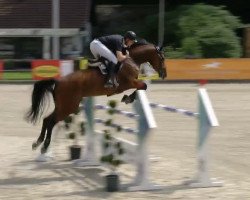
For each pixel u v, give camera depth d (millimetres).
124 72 11703
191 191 9484
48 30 38219
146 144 9500
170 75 28609
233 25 37281
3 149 13164
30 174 10797
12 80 28781
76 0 40594
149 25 39562
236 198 9016
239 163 11773
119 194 9258
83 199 8914
